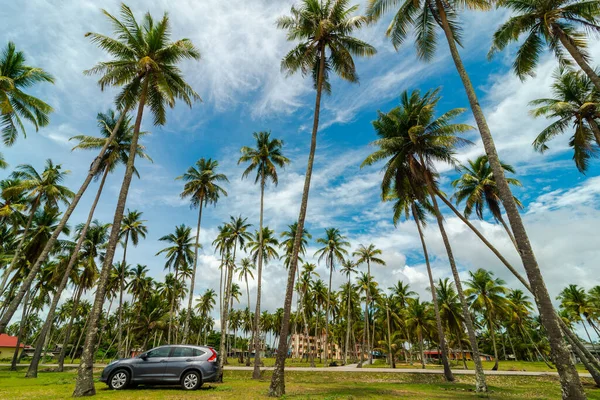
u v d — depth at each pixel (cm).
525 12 1698
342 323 8150
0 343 5572
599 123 1978
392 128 2416
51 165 2931
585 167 2069
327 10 1744
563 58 1756
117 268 4966
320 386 1911
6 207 2900
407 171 2439
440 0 1427
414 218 2831
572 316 5516
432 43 1576
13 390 1266
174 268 4306
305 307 6438
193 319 8138
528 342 7769
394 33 1597
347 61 1791
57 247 3341
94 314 1235
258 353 2502
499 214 2586
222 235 3988
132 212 4162
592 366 2116
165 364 1352
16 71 1970
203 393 1220
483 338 9138
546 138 2061
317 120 1648
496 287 4306
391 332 6456
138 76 1766
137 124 1565
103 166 2617
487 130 1129
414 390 1855
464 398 1530
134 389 1307
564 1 1592
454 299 4691
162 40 1731
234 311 8812
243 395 1213
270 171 3178
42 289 4300
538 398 1602
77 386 1116
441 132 2217
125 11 1639
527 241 984
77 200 1714
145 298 6078
